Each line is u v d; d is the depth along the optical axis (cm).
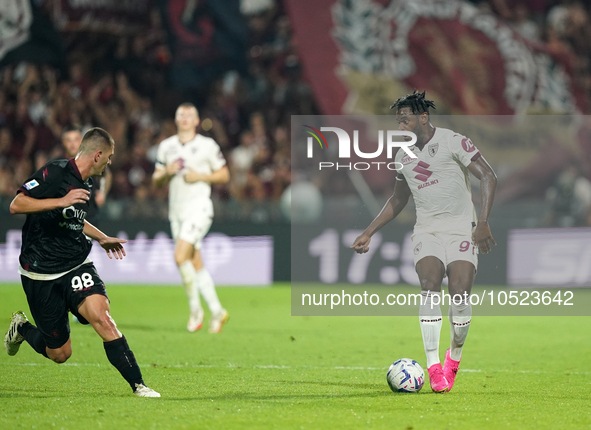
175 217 3309
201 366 2350
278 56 7669
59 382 1966
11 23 6806
